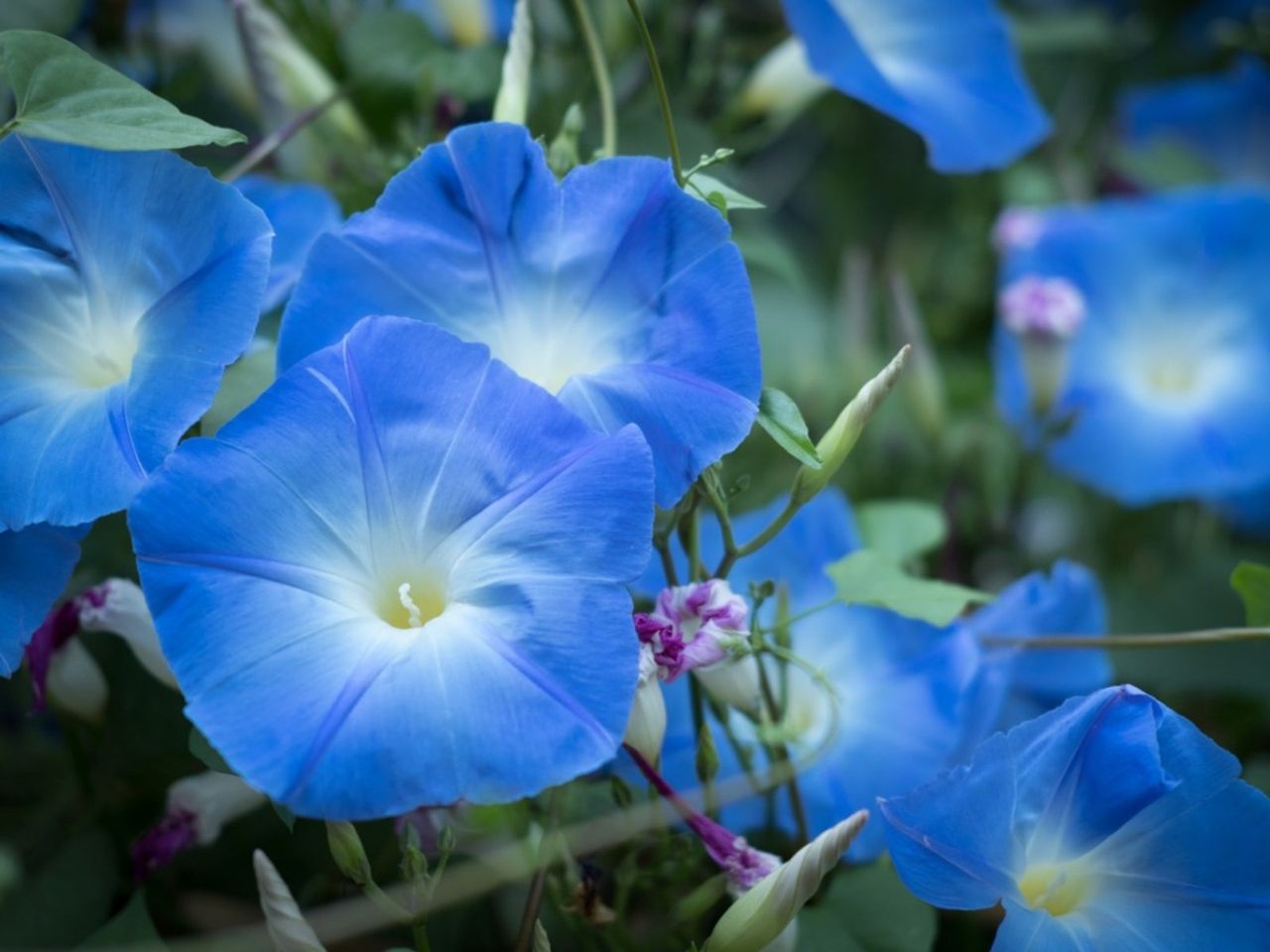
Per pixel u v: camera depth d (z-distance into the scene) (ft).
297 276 1.54
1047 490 2.32
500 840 1.51
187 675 1.29
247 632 1.30
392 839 1.56
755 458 2.06
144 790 1.65
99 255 1.42
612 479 1.33
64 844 1.65
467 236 1.42
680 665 1.41
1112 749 1.41
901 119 1.74
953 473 2.03
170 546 1.31
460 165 1.41
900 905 1.54
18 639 1.39
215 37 1.91
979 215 2.54
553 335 1.45
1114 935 1.42
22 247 1.42
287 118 1.76
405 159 1.70
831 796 1.60
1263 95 2.58
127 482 1.34
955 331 2.55
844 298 2.13
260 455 1.34
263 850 1.60
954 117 1.84
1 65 1.41
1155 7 2.80
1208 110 2.62
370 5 1.96
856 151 2.67
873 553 1.62
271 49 1.74
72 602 1.53
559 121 1.85
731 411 1.38
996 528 2.08
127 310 1.43
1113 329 2.26
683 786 1.57
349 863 1.40
